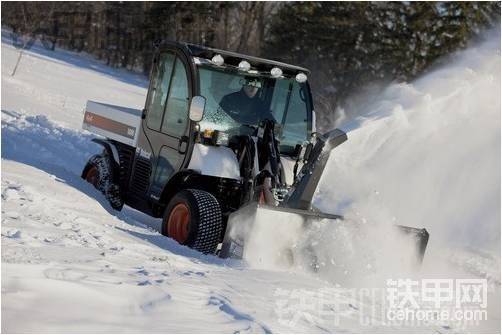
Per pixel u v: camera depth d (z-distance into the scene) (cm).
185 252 656
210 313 409
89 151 1405
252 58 780
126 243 597
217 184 790
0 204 627
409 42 4041
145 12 5319
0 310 335
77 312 355
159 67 835
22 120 1541
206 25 4962
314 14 4156
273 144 749
